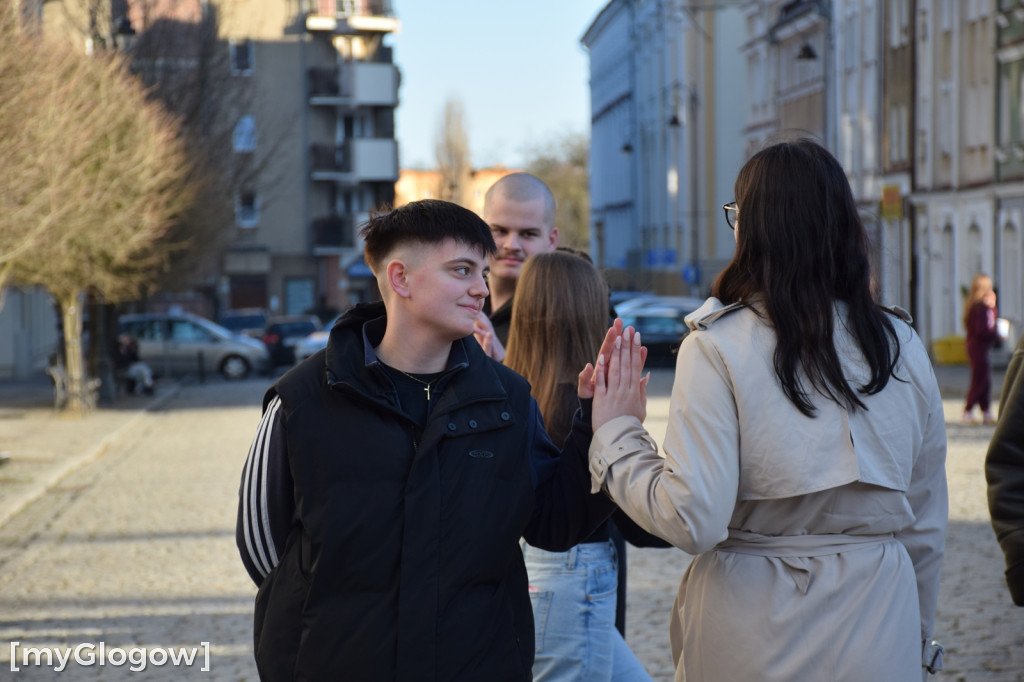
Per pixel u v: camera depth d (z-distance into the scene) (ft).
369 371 8.67
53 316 130.41
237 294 183.21
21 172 41.70
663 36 195.62
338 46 182.50
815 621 8.38
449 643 8.47
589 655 11.64
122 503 37.32
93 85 57.93
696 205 171.73
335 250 182.91
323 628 8.48
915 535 8.98
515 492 8.82
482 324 13.52
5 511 34.78
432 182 292.81
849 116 125.18
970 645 19.53
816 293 8.51
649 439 9.21
